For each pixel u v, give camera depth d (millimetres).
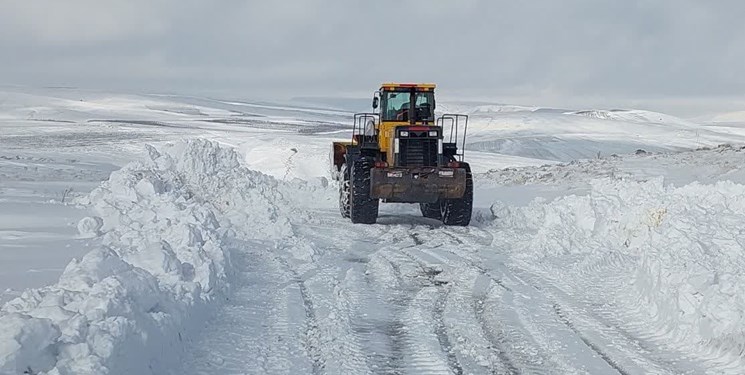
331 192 18438
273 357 5684
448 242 11961
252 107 195000
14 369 3973
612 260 9922
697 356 5859
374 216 14195
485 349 6070
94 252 5871
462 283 8703
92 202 12016
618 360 5789
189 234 8094
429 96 14992
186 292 6504
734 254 8203
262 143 49844
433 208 15523
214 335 6168
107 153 45062
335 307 7316
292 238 11383
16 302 4926
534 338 6387
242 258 9727
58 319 4559
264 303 7414
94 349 4434
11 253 7816
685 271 7039
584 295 8047
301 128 101688
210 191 13266
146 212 10016
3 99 153500
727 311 6098
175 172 13781
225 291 7574
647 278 7672
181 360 5441
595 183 13734
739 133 112500
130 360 4672
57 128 78812
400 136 13859
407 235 12766
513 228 13797
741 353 5625
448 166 13820
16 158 28953
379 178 13531
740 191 12219
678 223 9531
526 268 9617
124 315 5016
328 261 9961
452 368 5582
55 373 4094
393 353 5934
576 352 5988
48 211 11219
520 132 84188
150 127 86125
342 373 5375
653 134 87812
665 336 6441
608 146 65062
